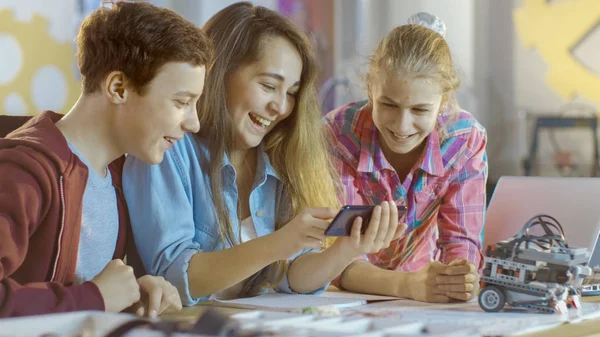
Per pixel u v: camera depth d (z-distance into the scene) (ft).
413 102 5.29
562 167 13.32
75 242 3.90
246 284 5.06
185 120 3.95
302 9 13.87
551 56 13.34
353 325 3.18
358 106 6.23
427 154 5.97
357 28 14.21
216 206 4.80
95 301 3.44
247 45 4.80
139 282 3.81
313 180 5.23
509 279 3.95
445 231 6.21
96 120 4.01
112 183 4.36
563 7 13.19
